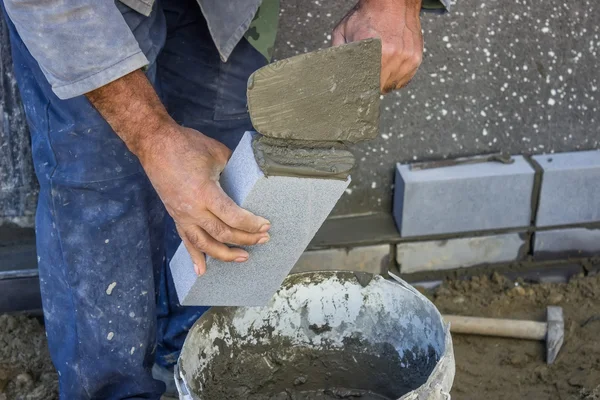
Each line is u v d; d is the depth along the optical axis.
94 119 1.80
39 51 1.51
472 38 2.60
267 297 1.78
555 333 2.47
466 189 2.66
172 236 2.32
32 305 2.60
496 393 2.38
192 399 1.64
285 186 1.51
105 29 1.49
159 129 1.55
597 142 2.80
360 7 1.77
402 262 2.76
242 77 2.13
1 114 2.52
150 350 2.11
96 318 1.98
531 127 2.75
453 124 2.72
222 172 1.60
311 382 2.13
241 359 2.05
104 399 2.14
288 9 2.49
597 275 2.77
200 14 2.01
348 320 2.09
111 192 1.89
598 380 2.38
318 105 1.46
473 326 2.52
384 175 2.76
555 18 2.60
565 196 2.71
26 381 2.37
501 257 2.80
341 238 2.71
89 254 1.93
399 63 1.74
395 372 2.08
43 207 1.95
